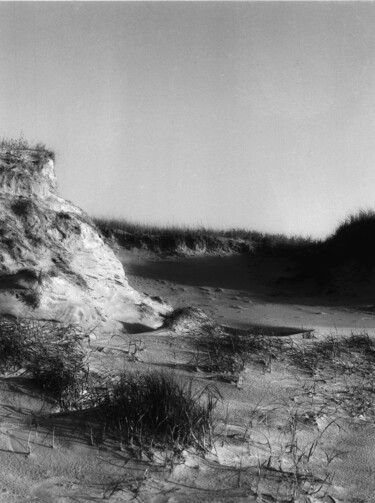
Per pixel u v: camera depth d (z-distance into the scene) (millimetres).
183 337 6387
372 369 5805
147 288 12969
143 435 3541
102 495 3021
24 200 7441
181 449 3469
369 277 13031
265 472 3367
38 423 3666
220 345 5961
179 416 3629
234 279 14266
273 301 11852
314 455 3736
